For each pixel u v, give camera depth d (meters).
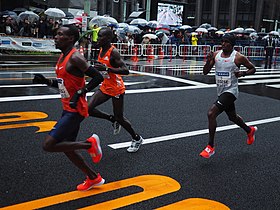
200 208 3.96
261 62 24.36
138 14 33.12
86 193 4.21
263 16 58.81
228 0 60.84
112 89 5.34
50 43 20.11
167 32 27.62
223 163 5.41
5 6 28.28
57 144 3.85
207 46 25.09
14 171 4.72
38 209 3.79
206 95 10.89
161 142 6.26
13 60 18.28
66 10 27.05
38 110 8.02
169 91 11.26
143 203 4.03
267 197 4.33
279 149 6.20
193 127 7.30
